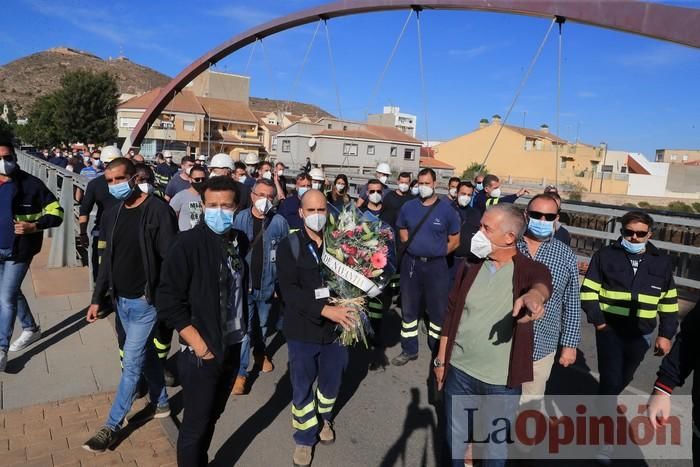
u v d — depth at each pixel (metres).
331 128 53.31
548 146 53.28
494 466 2.71
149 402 3.82
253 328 4.54
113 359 4.56
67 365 4.41
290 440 3.52
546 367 3.18
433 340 5.04
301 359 3.19
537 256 3.20
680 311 6.63
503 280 2.67
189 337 2.56
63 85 56.12
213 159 6.36
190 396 2.69
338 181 7.18
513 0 11.80
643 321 3.41
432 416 3.95
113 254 3.30
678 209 38.00
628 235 3.39
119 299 3.31
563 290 3.15
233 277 2.79
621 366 3.49
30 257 4.36
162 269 2.59
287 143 51.31
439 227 4.83
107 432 3.21
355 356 5.20
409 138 53.06
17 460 3.05
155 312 3.35
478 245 2.65
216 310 2.65
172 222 3.31
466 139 56.53
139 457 3.15
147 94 62.25
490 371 2.66
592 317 3.53
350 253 3.13
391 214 6.95
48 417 3.56
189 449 2.71
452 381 2.83
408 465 3.29
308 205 3.11
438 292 4.93
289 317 3.22
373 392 4.35
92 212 6.75
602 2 9.76
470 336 2.72
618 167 60.94
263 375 4.61
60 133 54.75
